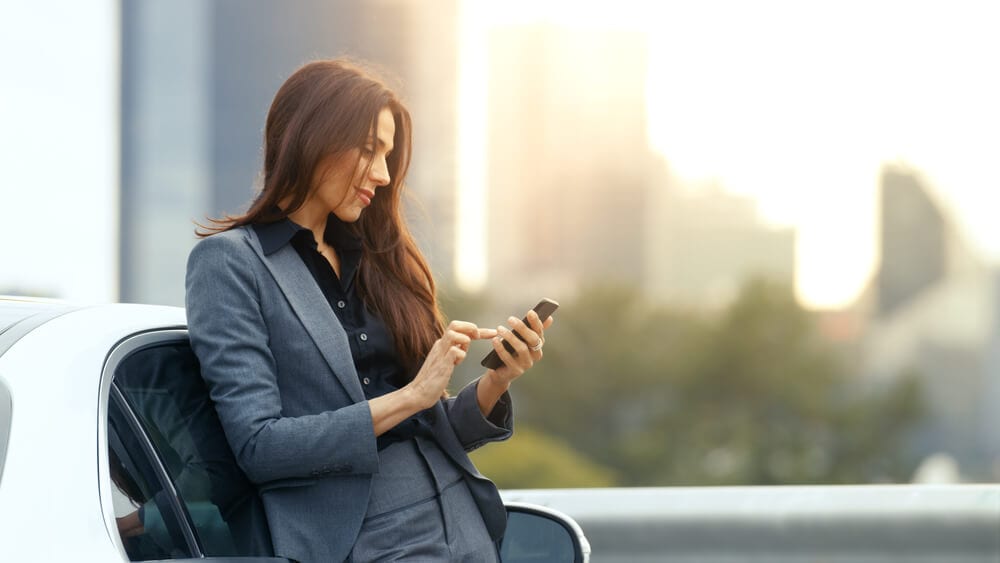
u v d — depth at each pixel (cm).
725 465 5341
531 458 3806
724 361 5381
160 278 5438
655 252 7831
